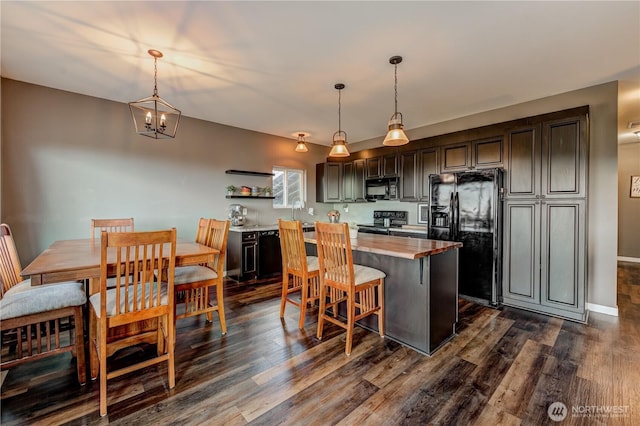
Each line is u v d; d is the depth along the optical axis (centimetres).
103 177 358
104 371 161
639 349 232
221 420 158
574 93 324
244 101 361
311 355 224
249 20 202
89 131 348
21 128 308
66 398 174
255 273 448
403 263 243
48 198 325
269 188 518
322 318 251
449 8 189
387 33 217
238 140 485
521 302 328
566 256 301
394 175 487
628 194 587
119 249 167
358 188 557
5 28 212
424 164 441
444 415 161
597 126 310
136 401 172
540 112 350
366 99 352
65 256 208
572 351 229
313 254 355
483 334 261
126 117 374
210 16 198
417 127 479
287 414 162
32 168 315
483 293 342
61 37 224
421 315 229
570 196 298
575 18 199
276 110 395
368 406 168
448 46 235
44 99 320
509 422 156
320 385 188
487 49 239
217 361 215
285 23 205
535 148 321
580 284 293
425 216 484
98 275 181
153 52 245
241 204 492
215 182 457
